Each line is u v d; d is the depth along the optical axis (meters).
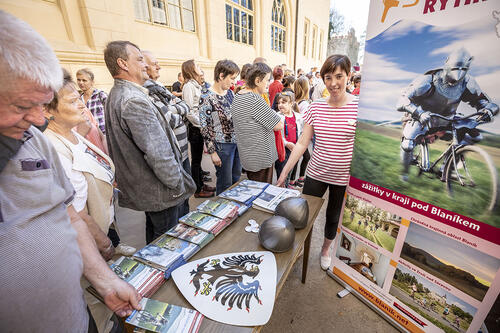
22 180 0.52
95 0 3.42
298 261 1.95
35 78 0.45
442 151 0.96
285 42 10.82
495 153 0.82
